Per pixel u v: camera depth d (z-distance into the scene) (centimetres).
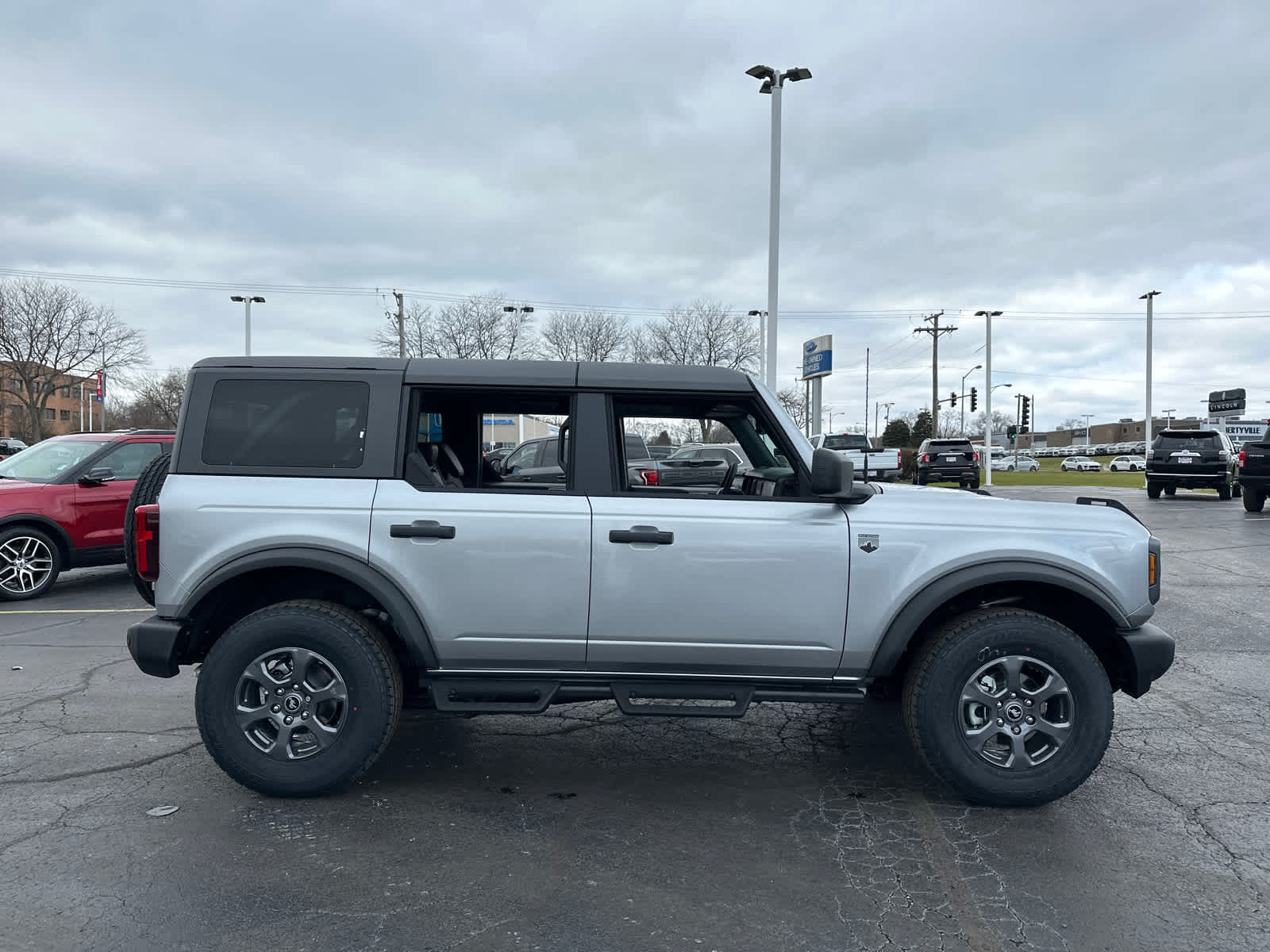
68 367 4856
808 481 366
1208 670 583
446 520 352
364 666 350
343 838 328
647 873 303
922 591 354
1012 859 315
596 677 362
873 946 258
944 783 366
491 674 362
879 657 356
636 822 345
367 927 266
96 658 594
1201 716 485
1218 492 2028
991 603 381
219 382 365
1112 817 352
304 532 350
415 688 393
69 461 862
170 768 396
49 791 370
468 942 258
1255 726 468
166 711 480
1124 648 360
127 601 818
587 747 433
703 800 369
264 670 353
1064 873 304
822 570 353
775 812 357
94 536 852
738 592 352
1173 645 359
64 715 472
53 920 269
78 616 748
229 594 369
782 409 377
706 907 280
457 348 4112
